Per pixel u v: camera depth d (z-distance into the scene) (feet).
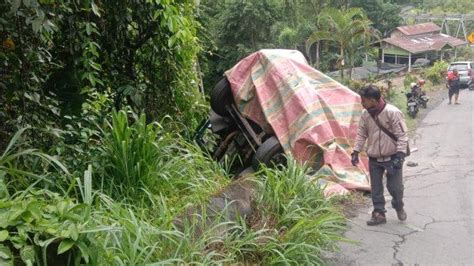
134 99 25.21
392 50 180.65
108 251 11.76
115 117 19.75
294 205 18.74
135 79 27.12
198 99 31.96
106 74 25.84
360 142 21.99
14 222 10.12
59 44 22.31
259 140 28.60
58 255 10.52
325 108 27.86
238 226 16.25
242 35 101.81
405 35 188.96
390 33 193.47
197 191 19.67
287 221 18.02
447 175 31.04
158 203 17.75
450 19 227.61
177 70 28.84
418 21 234.99
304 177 20.70
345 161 26.71
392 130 21.03
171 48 27.53
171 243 14.23
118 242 12.39
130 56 26.78
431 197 26.00
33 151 16.37
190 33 26.76
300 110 27.27
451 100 90.48
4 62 17.51
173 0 26.09
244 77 30.32
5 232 9.66
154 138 20.26
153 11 25.31
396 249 18.95
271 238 16.17
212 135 31.14
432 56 192.95
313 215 18.90
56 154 18.25
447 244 19.43
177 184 20.29
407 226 21.48
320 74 29.48
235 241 16.01
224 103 30.73
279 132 27.35
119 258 11.71
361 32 87.20
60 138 18.78
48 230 10.30
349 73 91.04
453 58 193.26
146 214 17.49
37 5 16.16
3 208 10.47
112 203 15.24
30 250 9.87
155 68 27.89
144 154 19.74
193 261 13.92
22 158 16.76
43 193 14.11
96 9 20.71
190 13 29.50
